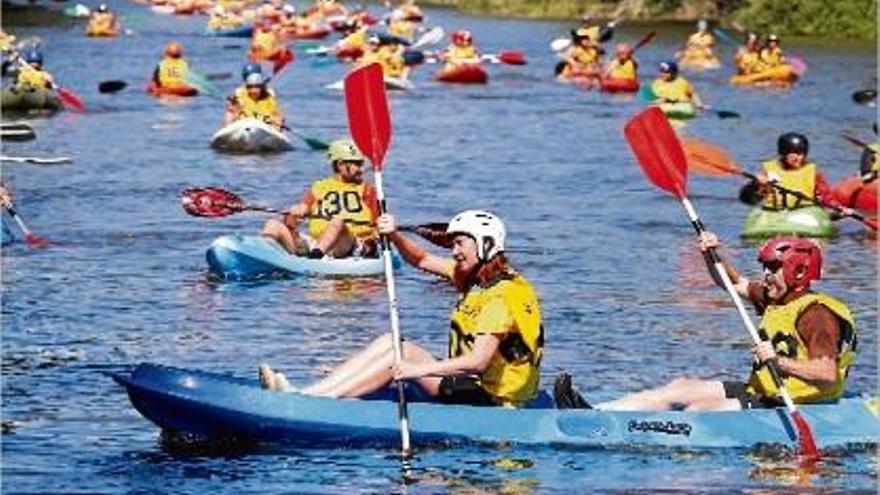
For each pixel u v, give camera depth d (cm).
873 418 2944
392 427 2850
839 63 14038
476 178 6912
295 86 11294
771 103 10862
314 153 7712
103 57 13188
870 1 16925
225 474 2723
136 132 8394
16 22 17175
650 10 19538
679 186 3344
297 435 2841
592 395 3212
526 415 2884
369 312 4175
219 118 9169
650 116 3375
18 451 2861
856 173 7344
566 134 8669
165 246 5138
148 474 2728
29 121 8800
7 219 5566
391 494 2634
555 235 5509
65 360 3584
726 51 15938
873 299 4466
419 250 3045
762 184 4369
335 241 4738
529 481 2703
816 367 2900
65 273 4647
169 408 2819
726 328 4047
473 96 10969
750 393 2988
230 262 4572
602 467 2784
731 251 5291
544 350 3769
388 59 11500
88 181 6575
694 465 2811
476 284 2900
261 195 6325
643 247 5303
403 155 7631
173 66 10425
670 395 2978
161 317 4072
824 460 2850
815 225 5534
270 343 3806
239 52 14125
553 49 13562
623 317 4159
